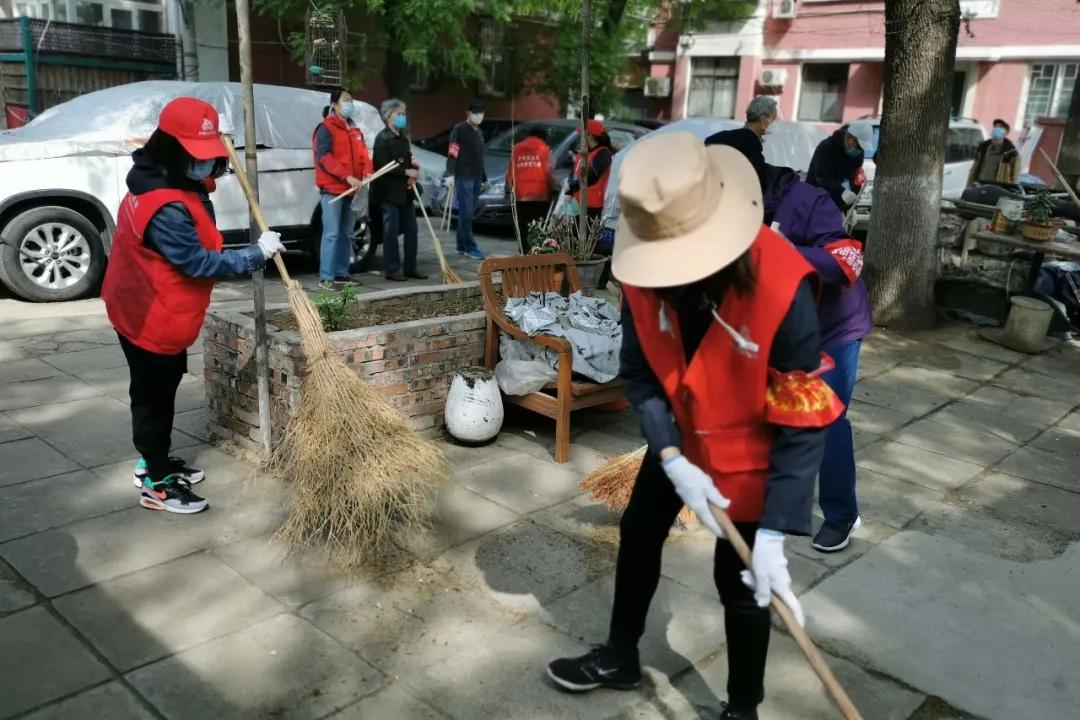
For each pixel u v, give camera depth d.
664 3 19.23
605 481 3.80
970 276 8.10
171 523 3.64
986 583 3.50
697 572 3.47
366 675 2.75
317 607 3.11
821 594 3.37
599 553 3.57
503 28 17.39
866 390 6.00
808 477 2.10
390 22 13.59
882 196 7.46
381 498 3.40
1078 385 6.32
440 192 12.69
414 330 4.39
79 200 7.20
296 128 8.31
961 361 6.76
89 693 2.60
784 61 20.41
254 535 3.58
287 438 3.71
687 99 21.81
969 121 14.95
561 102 17.78
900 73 7.18
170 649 2.82
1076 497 4.39
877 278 7.56
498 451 4.57
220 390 4.42
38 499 3.79
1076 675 2.93
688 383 2.15
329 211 7.72
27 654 2.76
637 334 2.25
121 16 13.26
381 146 8.28
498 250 10.92
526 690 2.72
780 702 2.72
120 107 7.54
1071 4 16.84
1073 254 6.89
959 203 8.57
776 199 3.35
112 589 3.14
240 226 7.94
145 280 3.33
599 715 2.62
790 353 2.09
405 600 3.18
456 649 2.90
